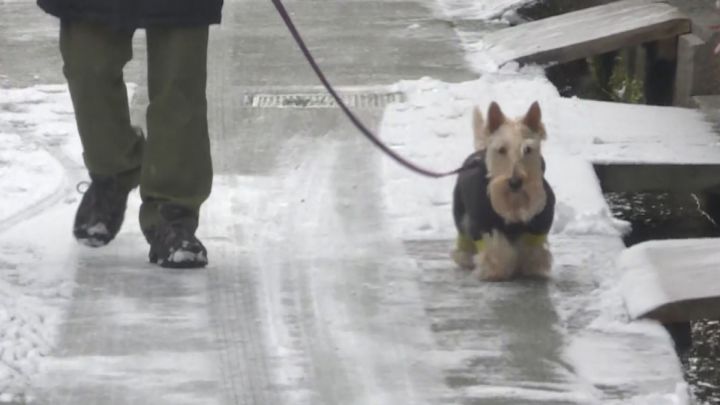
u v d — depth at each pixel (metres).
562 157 13.69
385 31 20.70
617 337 9.52
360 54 19.12
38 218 11.97
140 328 9.59
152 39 10.45
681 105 17.69
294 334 9.54
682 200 14.98
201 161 10.73
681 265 10.37
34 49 19.36
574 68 19.78
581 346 9.36
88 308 9.93
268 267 10.91
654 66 18.44
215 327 9.64
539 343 9.41
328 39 20.12
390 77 17.75
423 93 16.67
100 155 10.98
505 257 10.47
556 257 11.04
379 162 13.79
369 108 16.11
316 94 16.80
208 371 8.88
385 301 10.20
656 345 9.38
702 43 17.36
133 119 15.59
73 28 10.60
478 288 10.45
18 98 16.42
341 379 8.80
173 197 10.74
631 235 14.26
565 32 18.83
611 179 13.83
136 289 10.34
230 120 15.58
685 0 19.36
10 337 9.20
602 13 19.42
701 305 9.75
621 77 20.58
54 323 9.61
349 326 9.70
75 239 11.34
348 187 13.02
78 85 10.73
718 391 10.07
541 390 8.64
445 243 11.53
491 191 10.17
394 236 11.68
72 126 15.14
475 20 21.64
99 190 11.19
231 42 19.84
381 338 9.49
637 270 10.45
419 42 19.94
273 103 16.38
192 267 10.81
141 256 11.14
